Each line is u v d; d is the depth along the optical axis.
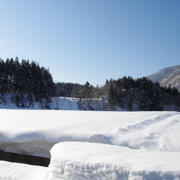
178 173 2.45
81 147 3.87
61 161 3.33
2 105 38.19
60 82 86.44
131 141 4.78
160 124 7.26
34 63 49.56
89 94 50.50
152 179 2.51
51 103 45.78
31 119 8.99
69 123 7.11
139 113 11.67
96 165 2.96
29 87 46.06
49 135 5.62
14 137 5.82
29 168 4.16
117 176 2.73
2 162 4.54
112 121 7.79
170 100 50.06
